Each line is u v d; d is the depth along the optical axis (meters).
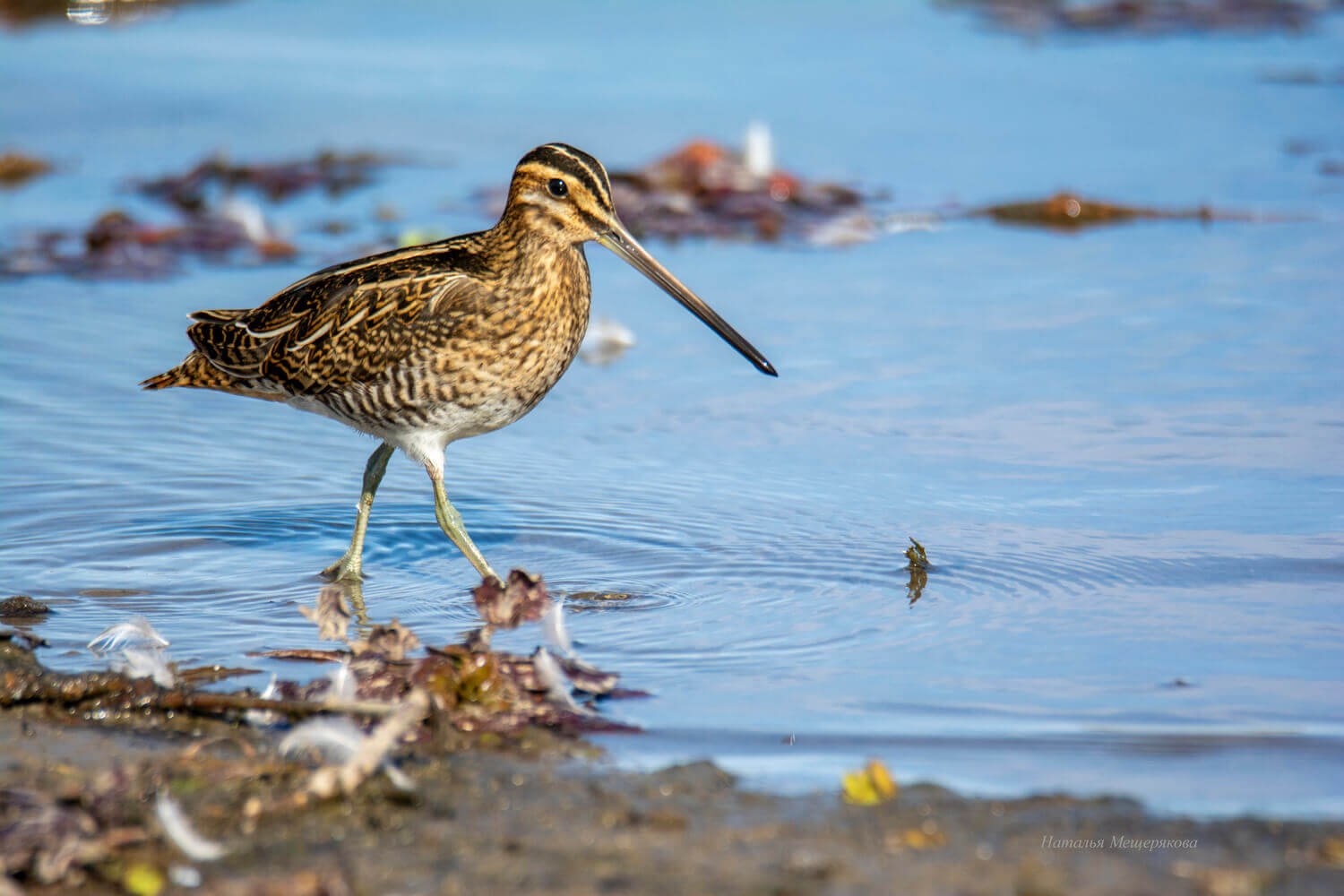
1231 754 7.84
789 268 16.92
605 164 19.58
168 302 15.82
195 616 9.83
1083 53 24.97
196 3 27.83
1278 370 13.60
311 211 18.77
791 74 23.59
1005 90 22.95
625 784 7.42
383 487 12.27
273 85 23.20
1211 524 10.93
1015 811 7.15
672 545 10.91
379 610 10.03
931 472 12.00
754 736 8.08
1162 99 22.44
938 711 8.37
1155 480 11.69
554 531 11.25
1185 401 13.07
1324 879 6.49
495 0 27.92
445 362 10.72
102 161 20.36
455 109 22.09
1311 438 12.29
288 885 6.38
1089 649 9.13
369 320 10.78
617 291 16.64
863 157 20.19
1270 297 15.32
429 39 25.64
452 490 12.05
